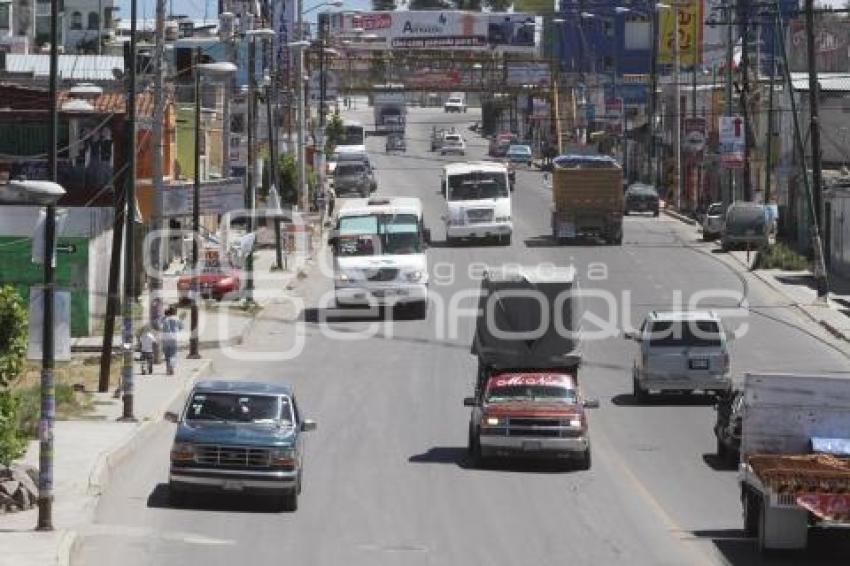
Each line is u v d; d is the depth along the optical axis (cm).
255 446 5575
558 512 5750
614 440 7475
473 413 6938
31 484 5525
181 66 13788
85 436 7012
